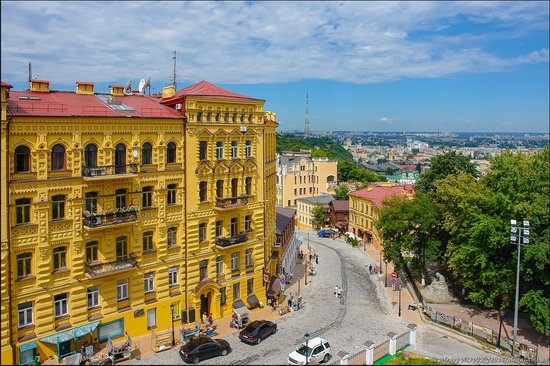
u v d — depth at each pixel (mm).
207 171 49500
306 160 136750
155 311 46594
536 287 48344
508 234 49562
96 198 41812
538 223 48750
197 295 49062
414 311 56969
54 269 39812
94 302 42500
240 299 54031
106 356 40500
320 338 44094
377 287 67438
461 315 55594
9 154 36344
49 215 38938
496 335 46156
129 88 55250
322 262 83000
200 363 41031
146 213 45125
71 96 44844
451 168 88062
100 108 42938
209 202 50062
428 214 65188
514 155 55906
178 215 47719
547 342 47312
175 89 54875
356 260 84938
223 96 50031
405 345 44531
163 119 45344
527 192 50875
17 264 37625
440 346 45562
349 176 178875
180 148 47281
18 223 37531
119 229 43312
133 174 42562
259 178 55219
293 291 64562
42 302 38812
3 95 35281
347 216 113875
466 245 54688
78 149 39969
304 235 111750
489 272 50156
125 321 44188
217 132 49812
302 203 128750
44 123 37844
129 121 43000
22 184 37125
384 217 67375
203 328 47562
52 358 39531
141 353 42094
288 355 43312
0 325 36312
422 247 67688
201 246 49938
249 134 53406
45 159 38188
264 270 56938
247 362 41625
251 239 54969
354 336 48469
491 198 51781
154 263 45969
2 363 36531
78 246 40625
